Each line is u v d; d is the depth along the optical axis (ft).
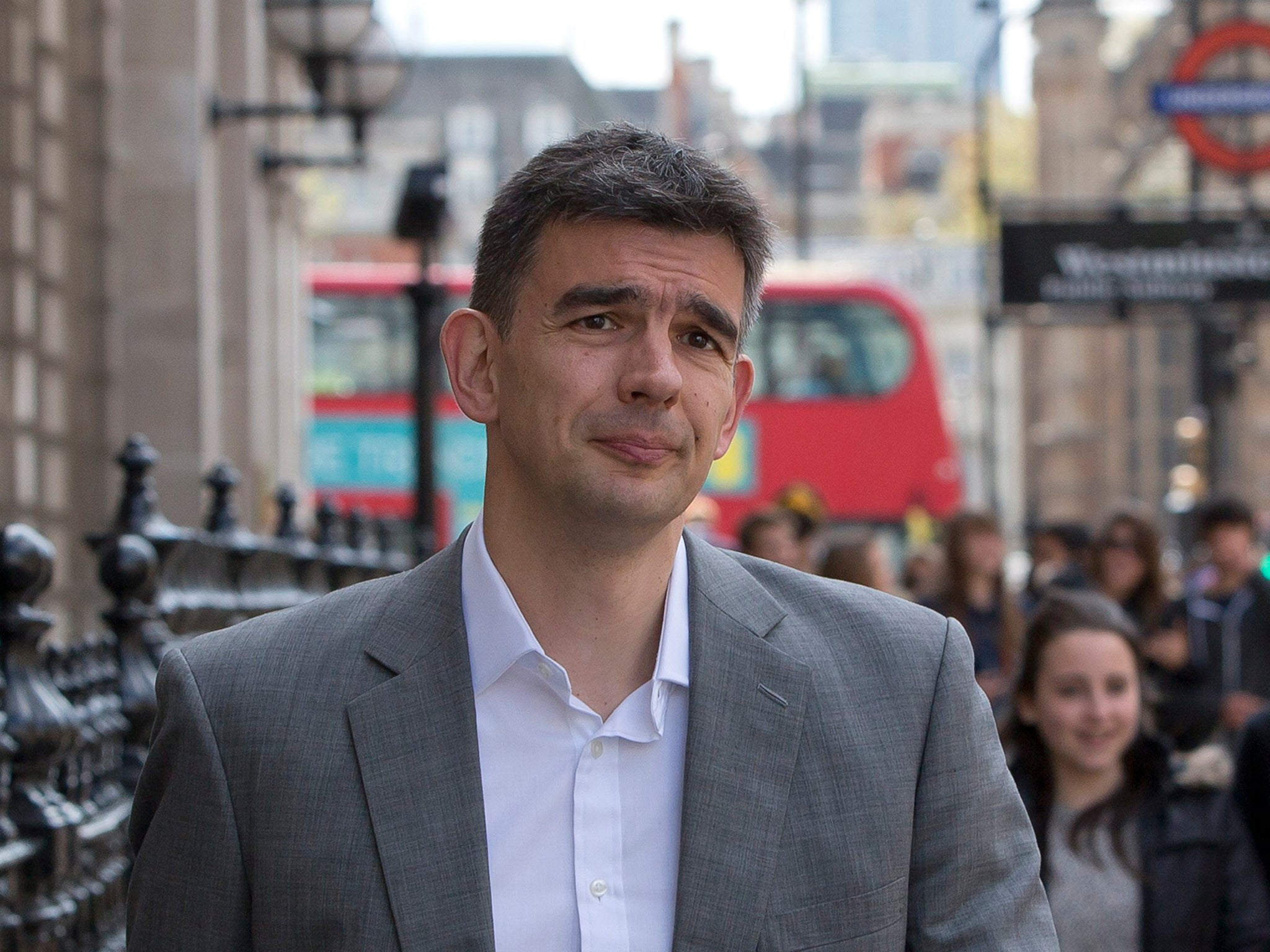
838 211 426.10
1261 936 15.72
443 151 45.39
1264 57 81.20
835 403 88.53
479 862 8.09
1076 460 233.55
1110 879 15.84
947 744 8.56
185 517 43.96
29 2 40.96
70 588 43.29
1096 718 16.05
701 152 8.42
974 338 311.47
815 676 8.50
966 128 483.51
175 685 8.43
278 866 8.07
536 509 8.42
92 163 43.93
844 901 8.17
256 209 52.65
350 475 83.41
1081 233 71.46
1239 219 71.20
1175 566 83.15
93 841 14.84
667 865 8.25
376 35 44.70
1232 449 178.40
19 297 39.91
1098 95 222.07
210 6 45.62
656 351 8.14
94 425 43.93
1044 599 16.83
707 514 37.65
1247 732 19.20
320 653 8.47
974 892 8.54
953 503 87.81
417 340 44.73
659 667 8.39
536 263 8.31
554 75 348.79
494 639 8.41
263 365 54.54
